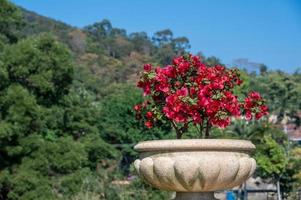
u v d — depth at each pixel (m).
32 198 21.39
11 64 23.62
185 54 7.07
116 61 88.62
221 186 6.18
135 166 6.65
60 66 24.98
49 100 26.36
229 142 6.02
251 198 43.62
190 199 6.35
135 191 19.81
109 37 102.00
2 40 27.36
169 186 6.26
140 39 100.12
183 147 5.96
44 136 26.28
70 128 28.23
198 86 6.67
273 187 44.78
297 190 39.88
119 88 57.88
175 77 7.05
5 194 22.66
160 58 91.69
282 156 37.50
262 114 7.18
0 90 22.62
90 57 87.19
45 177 22.34
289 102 60.84
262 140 37.84
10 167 22.39
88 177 22.66
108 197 20.19
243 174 6.25
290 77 64.88
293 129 59.00
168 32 98.56
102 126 43.41
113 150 30.41
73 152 23.36
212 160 5.93
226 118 6.62
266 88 63.88
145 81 7.15
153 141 6.18
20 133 21.89
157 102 7.16
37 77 24.11
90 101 31.81
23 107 21.97
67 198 21.83
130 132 42.62
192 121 6.82
